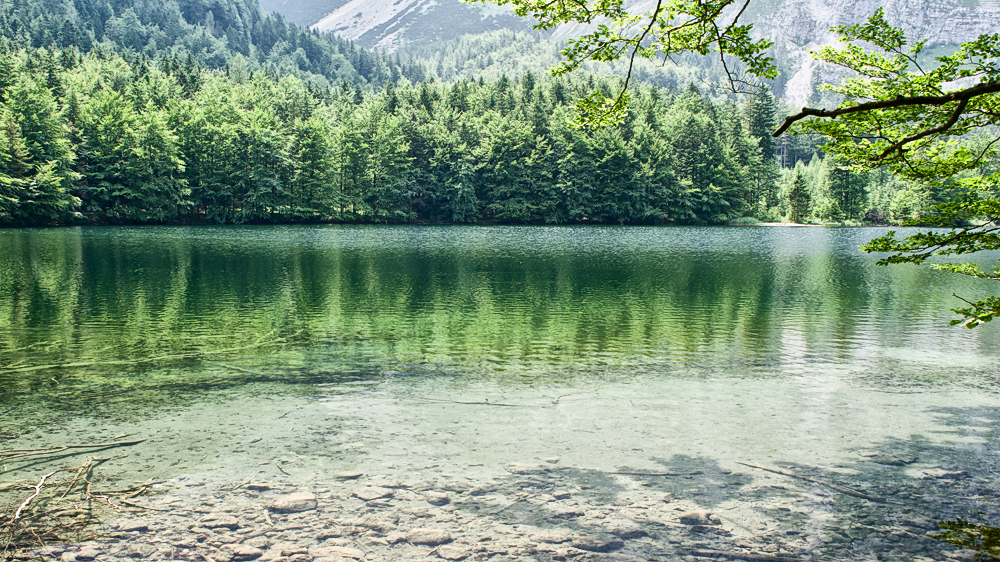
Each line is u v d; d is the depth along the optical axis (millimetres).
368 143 84062
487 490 5355
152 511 4914
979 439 6750
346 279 21719
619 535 4633
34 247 33281
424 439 6582
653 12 6719
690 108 99875
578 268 26688
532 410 7656
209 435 6633
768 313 15570
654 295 18625
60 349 10953
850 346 11867
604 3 6980
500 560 4285
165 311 14891
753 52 6430
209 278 21391
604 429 6957
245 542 4473
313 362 10195
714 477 5695
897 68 6398
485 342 11906
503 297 17859
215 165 72375
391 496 5219
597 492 5344
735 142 92875
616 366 10094
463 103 101938
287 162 73688
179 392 8336
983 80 6008
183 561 4227
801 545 4543
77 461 5910
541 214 85062
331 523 4762
